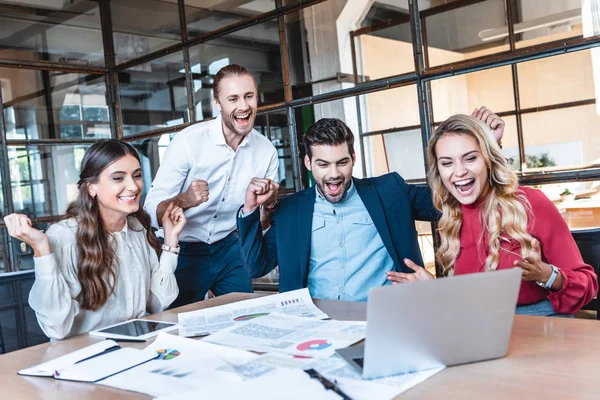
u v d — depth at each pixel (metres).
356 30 3.29
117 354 1.29
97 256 1.79
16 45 4.27
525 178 2.81
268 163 2.89
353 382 1.01
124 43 4.62
